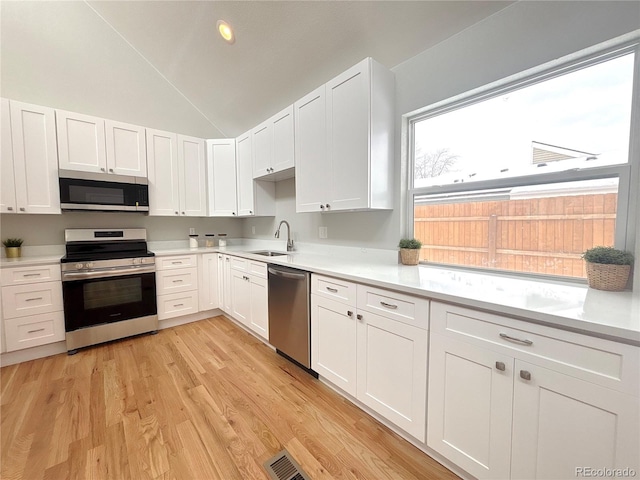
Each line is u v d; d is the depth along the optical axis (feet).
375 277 5.10
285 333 7.25
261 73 8.61
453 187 6.13
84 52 9.24
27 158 7.75
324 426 5.13
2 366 7.26
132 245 10.23
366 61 5.94
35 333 7.57
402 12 5.59
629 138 4.08
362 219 7.71
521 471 3.36
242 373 6.91
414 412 4.46
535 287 4.29
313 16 6.37
